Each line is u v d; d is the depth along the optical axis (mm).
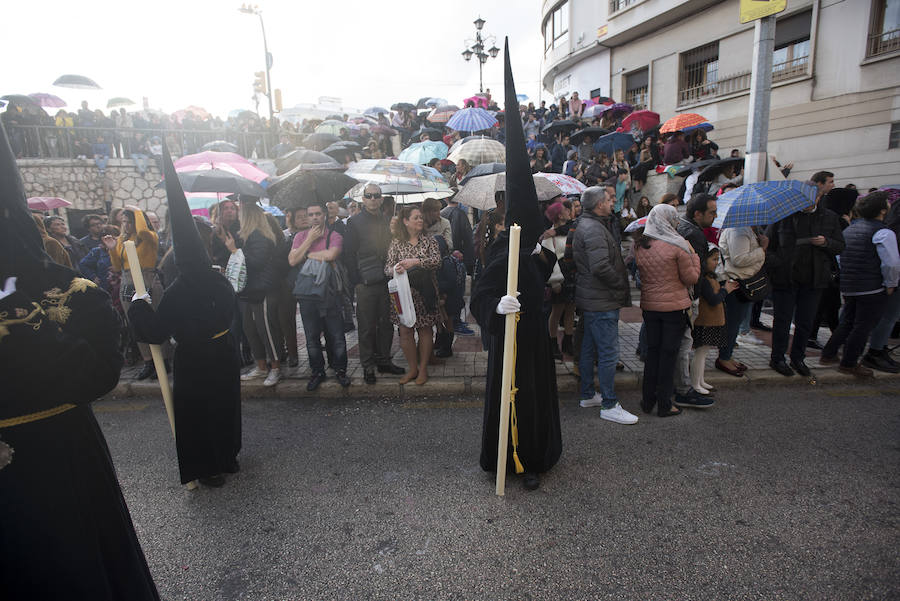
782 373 4797
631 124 13781
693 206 4219
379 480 3316
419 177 5609
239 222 5234
